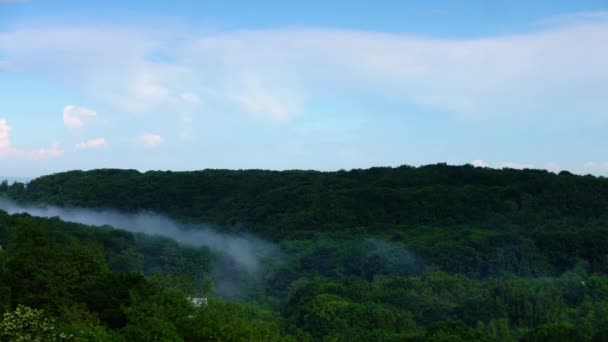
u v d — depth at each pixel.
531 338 125.38
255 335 74.12
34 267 83.44
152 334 66.25
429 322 146.12
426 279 182.50
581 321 144.75
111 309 81.19
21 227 93.06
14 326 58.78
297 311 152.75
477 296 160.62
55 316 73.62
